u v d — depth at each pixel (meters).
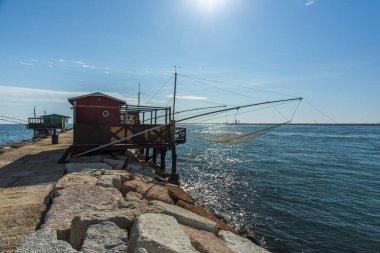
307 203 17.92
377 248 12.09
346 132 118.94
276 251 11.63
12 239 5.82
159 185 11.98
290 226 14.17
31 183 10.67
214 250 6.18
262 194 19.91
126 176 11.41
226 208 16.77
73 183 9.23
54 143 24.92
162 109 19.52
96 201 7.65
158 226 5.97
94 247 5.12
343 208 17.02
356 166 31.91
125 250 5.21
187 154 42.72
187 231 6.87
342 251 11.79
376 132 117.44
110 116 18.78
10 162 15.16
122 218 6.23
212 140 22.64
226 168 30.23
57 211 6.84
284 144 61.00
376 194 20.16
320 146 55.94
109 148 16.70
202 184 22.73
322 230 13.76
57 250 4.65
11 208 7.70
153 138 18.12
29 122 45.50
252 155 41.66
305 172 28.17
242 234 12.82
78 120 18.36
